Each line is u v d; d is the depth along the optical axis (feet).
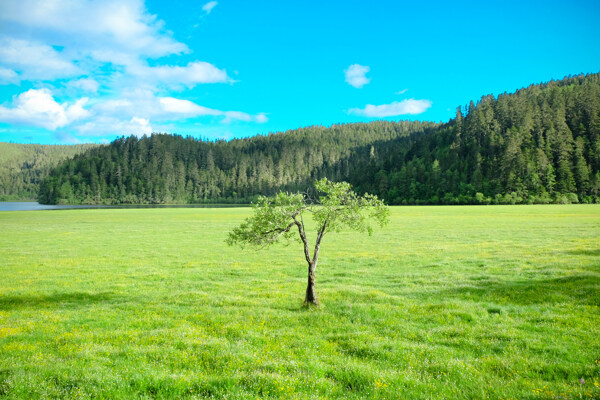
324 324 41.75
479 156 524.52
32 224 220.43
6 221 244.01
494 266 75.41
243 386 25.25
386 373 27.30
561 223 175.01
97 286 68.13
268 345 34.40
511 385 25.03
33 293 62.59
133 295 60.54
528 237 125.70
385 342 34.50
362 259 94.07
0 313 49.62
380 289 60.64
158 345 34.76
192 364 29.78
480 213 275.80
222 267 87.25
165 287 66.80
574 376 26.22
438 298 52.49
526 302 47.98
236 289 63.62
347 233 155.63
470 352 31.76
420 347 32.81
